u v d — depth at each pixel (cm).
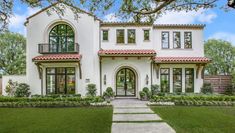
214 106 1612
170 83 2298
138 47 2288
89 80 2112
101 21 2234
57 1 1071
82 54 2133
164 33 2358
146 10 948
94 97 1812
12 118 1177
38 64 2080
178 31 2353
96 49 2192
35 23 2169
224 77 2408
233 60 4141
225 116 1206
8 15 1283
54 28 2180
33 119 1141
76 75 2120
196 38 2352
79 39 2142
